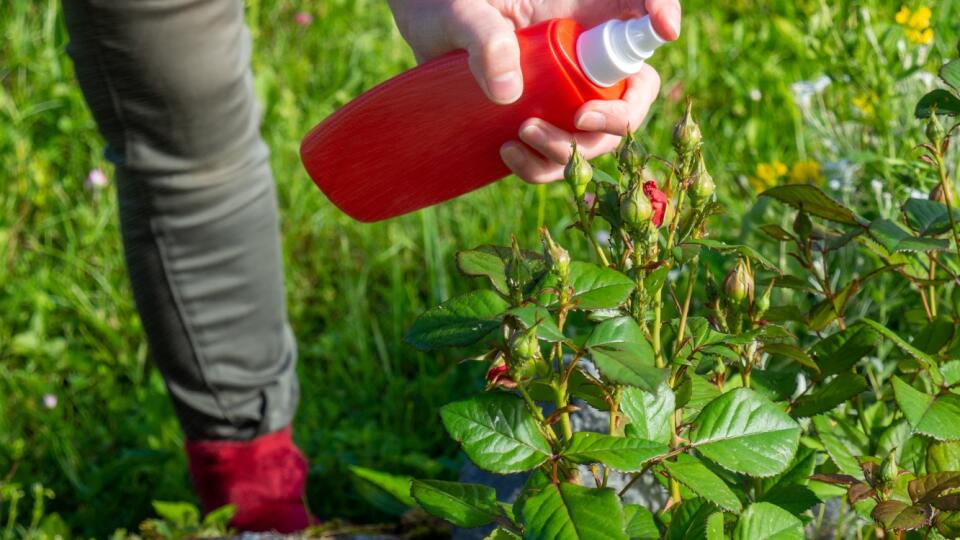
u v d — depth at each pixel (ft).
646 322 4.29
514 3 5.04
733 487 4.62
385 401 9.39
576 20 4.97
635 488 5.63
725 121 11.41
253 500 7.76
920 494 4.03
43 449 9.11
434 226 10.43
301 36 13.88
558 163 4.72
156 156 6.89
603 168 10.32
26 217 11.53
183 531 7.50
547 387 3.95
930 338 4.98
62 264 11.11
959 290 4.98
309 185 11.62
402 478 7.55
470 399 3.79
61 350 10.05
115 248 11.16
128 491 8.60
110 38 6.45
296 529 7.82
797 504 4.45
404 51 13.50
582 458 3.66
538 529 3.52
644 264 3.93
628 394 3.96
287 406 7.90
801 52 11.40
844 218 4.68
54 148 12.16
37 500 7.98
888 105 8.05
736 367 5.27
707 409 3.95
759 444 3.88
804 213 4.84
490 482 6.53
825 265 4.96
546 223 10.62
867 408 5.60
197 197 7.06
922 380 5.03
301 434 8.97
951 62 4.36
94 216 11.43
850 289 4.85
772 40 12.17
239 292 7.41
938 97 4.56
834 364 4.81
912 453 4.90
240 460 7.74
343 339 10.14
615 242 4.04
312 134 5.05
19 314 10.50
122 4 6.33
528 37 4.57
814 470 4.83
